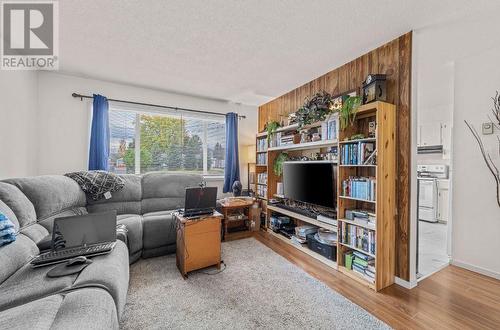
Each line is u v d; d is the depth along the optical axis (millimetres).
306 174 2961
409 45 2055
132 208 3072
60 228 1708
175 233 2787
